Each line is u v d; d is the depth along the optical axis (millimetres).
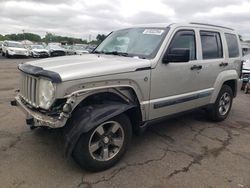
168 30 4488
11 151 4121
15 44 28719
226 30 5934
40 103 3482
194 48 4945
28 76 3746
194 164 3961
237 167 3926
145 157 4121
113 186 3346
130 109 4012
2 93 8359
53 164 3793
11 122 5379
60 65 3674
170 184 3426
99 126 3521
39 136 4680
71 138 3314
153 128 5406
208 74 5234
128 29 5141
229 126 5758
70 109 3260
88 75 3402
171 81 4418
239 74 6320
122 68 3719
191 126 5625
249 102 8367
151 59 4109
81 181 3424
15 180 3381
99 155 3668
